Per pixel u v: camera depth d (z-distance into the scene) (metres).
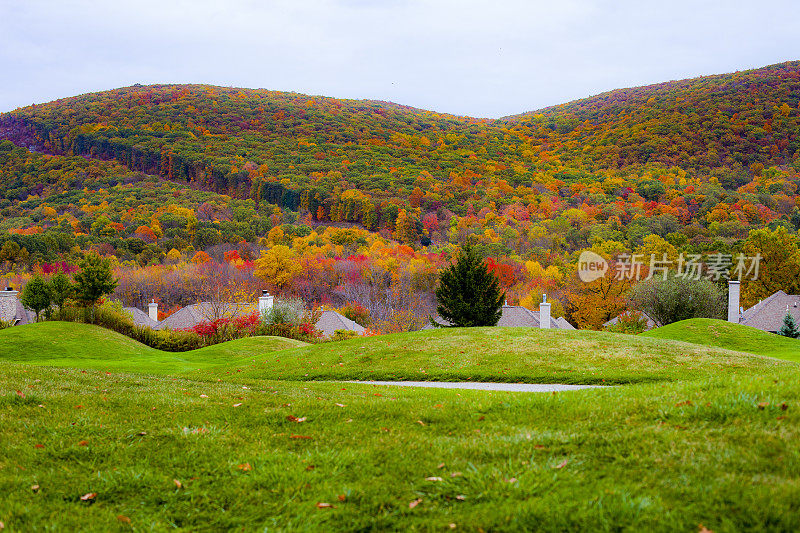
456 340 24.44
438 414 9.08
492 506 5.60
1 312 39.06
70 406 9.59
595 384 17.92
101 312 35.72
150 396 10.62
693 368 19.25
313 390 13.01
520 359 20.89
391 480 6.46
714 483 5.53
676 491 5.49
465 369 20.02
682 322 36.12
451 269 36.75
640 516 5.09
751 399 7.49
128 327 35.84
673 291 49.00
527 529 5.12
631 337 24.81
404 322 52.16
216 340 37.91
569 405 8.88
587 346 22.56
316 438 8.20
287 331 40.12
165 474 6.96
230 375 22.20
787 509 4.90
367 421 8.95
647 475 5.93
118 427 8.52
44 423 8.59
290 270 70.69
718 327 34.44
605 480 5.88
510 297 64.94
